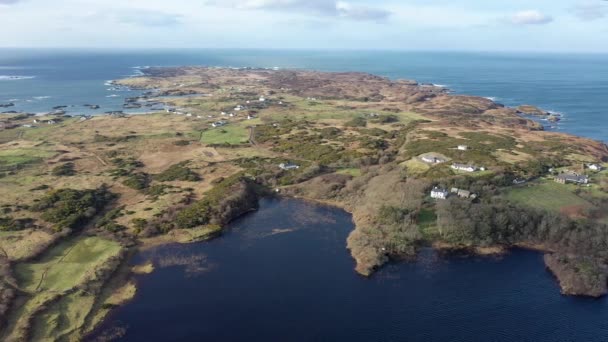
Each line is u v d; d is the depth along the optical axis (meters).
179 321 87.69
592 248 114.12
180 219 128.88
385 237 120.19
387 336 84.44
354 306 93.50
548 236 120.81
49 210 130.38
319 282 102.50
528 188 140.12
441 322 89.06
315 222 136.50
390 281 103.50
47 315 86.25
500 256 115.75
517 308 94.25
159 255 113.69
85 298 93.12
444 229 121.75
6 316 84.44
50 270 101.62
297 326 86.69
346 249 118.88
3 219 122.69
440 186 140.12
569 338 85.50
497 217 122.81
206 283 101.44
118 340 82.06
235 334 84.06
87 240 117.19
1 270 96.94
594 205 128.38
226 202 139.50
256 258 113.38
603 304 96.12
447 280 104.31
